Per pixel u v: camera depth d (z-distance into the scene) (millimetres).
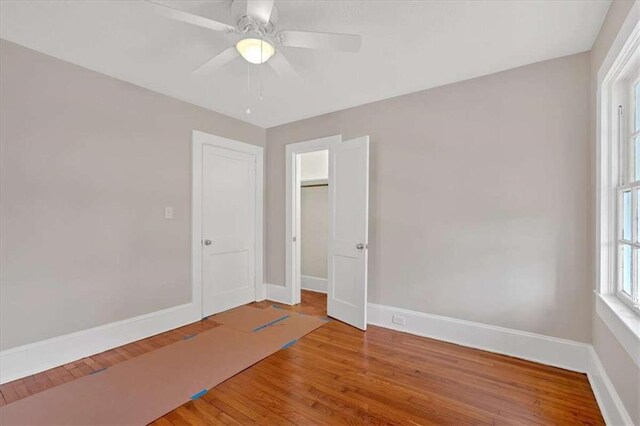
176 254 3223
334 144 3576
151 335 2980
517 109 2543
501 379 2207
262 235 4246
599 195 1993
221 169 3707
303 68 2557
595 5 1780
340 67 2539
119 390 2068
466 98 2771
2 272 2160
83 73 2549
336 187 3543
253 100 3270
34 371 2271
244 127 3971
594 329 2156
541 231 2451
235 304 3895
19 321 2234
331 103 3352
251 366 2404
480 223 2707
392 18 1900
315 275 4895
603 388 1862
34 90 2295
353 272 3277
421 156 3010
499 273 2621
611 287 1950
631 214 1749
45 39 2148
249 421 1775
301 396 2016
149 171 2996
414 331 3037
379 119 3266
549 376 2242
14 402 1935
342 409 1886
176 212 3223
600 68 1978
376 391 2070
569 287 2344
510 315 2572
